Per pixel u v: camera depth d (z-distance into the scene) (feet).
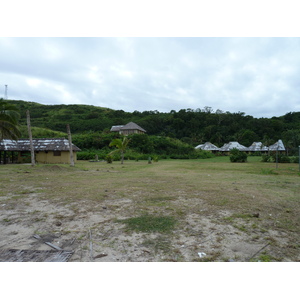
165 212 16.20
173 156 140.87
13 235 12.03
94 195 21.98
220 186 27.84
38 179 34.09
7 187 26.61
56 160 87.15
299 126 238.89
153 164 79.56
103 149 141.28
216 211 16.56
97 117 252.83
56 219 14.66
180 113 278.46
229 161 109.19
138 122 242.99
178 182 31.37
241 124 257.55
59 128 202.39
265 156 100.89
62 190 24.71
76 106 314.35
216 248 10.44
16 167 55.36
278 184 30.30
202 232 12.41
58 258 9.41
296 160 94.53
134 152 136.67
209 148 183.62
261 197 21.53
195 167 65.41
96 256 9.59
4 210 16.78
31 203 18.86
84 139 147.95
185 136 244.63
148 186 27.58
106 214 15.70
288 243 11.14
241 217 15.17
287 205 18.79
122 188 26.09
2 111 65.87
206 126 258.98
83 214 15.71
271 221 14.53
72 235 11.96
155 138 167.22
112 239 11.40
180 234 12.10
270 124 245.86
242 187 27.25
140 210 16.70
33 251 10.07
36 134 154.51
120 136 152.15
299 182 32.58
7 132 66.39
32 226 13.39
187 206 17.93
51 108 285.84
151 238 11.53
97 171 49.08
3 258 9.43
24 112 231.91
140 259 9.39
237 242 11.13
